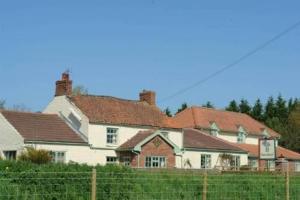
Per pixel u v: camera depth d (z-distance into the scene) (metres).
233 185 24.41
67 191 19.91
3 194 18.47
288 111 114.12
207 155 57.47
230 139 70.38
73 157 47.44
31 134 45.25
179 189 23.36
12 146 45.03
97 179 20.45
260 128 75.50
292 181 27.61
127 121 53.00
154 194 22.47
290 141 93.25
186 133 60.88
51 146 45.91
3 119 46.38
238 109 117.06
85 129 50.25
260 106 116.38
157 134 51.38
